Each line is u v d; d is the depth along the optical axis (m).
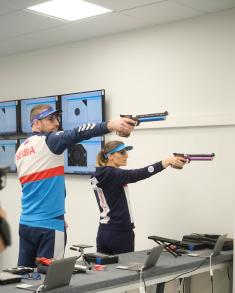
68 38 4.40
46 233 2.77
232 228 3.45
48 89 4.77
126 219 3.22
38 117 2.92
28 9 3.54
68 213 4.56
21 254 2.90
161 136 3.87
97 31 4.15
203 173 3.61
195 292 3.66
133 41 4.08
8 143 5.05
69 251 4.53
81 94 4.36
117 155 3.31
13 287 2.04
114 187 3.17
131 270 2.45
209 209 3.58
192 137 3.69
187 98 3.72
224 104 3.51
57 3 3.39
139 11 3.56
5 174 1.08
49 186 2.78
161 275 2.56
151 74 3.95
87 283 2.14
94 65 4.37
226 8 3.48
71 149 4.45
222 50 3.53
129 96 4.10
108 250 3.22
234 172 3.44
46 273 2.12
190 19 3.71
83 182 4.43
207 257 2.92
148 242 3.93
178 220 3.75
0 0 3.31
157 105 3.91
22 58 5.02
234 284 3.03
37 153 2.78
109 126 2.42
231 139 3.47
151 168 3.10
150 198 3.93
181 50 3.76
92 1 3.33
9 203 5.11
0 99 5.26
